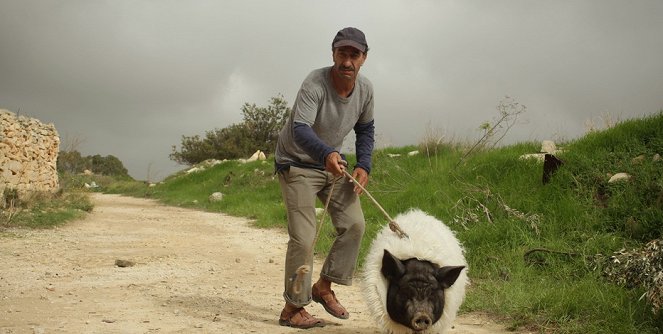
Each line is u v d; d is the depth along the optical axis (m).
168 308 6.54
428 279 4.70
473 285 7.79
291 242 5.76
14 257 9.61
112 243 12.02
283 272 9.30
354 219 5.86
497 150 14.64
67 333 5.32
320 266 9.72
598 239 8.40
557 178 10.49
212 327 5.77
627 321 5.74
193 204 24.03
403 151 20.00
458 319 6.41
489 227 9.62
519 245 8.95
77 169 44.84
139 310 6.38
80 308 6.35
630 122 11.68
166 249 11.43
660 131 10.84
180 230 15.02
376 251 5.08
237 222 17.25
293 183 5.79
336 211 5.89
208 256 10.72
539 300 6.46
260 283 8.34
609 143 11.21
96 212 19.12
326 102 5.61
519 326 6.08
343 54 5.39
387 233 5.36
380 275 4.88
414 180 14.71
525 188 10.83
